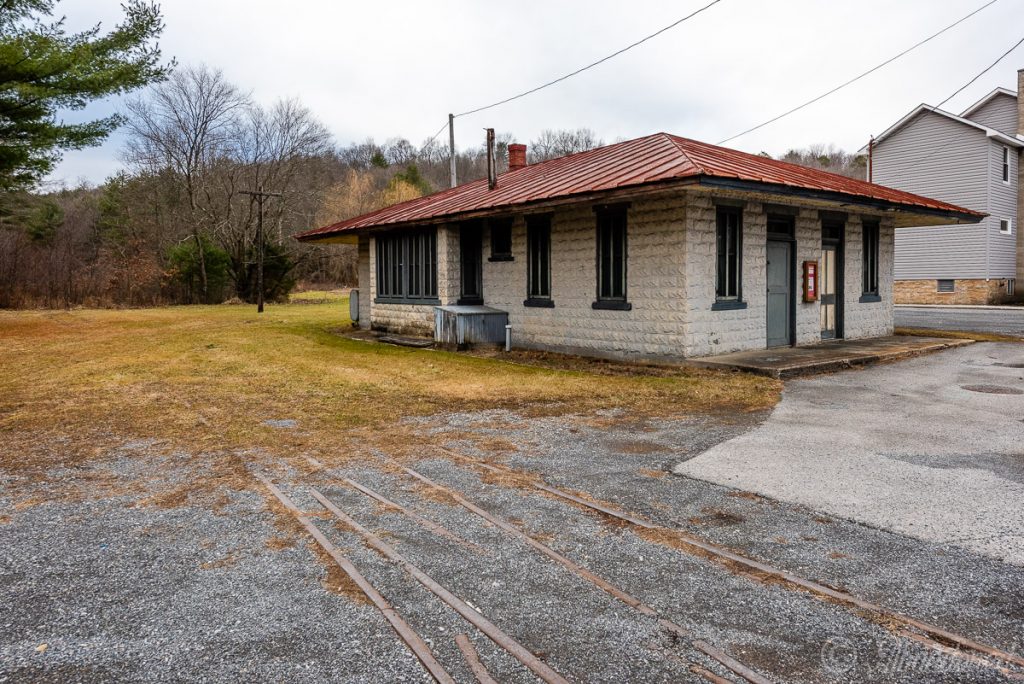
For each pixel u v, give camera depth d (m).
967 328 17.28
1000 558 3.77
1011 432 6.53
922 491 4.88
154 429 7.15
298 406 8.34
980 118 32.22
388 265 17.19
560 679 2.73
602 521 4.41
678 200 10.89
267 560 3.86
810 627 3.10
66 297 30.47
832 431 6.69
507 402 8.49
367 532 4.25
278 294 36.06
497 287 14.76
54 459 6.02
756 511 4.55
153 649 2.97
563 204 11.44
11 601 3.43
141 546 4.09
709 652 2.91
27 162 17.58
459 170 65.00
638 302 11.64
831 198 11.36
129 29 17.52
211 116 37.44
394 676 2.76
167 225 41.56
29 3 16.38
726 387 9.12
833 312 13.90
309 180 45.06
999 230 28.75
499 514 4.56
